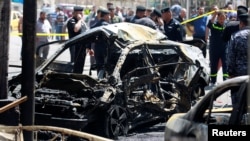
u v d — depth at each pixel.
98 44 15.86
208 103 7.67
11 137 10.92
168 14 19.19
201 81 15.05
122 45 13.66
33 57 10.84
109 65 13.81
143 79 13.24
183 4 46.59
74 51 15.07
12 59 27.02
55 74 12.91
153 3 50.19
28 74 10.84
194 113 7.72
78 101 12.38
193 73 14.28
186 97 14.06
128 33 13.95
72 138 11.75
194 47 15.41
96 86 12.73
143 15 19.23
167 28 19.22
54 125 12.10
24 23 10.77
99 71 14.49
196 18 22.42
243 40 12.91
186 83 14.09
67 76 12.84
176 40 19.22
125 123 13.02
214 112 8.31
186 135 7.68
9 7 12.22
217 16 20.33
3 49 12.30
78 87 12.70
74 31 20.34
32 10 10.72
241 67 13.01
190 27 23.09
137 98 13.27
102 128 12.53
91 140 8.50
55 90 12.84
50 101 12.28
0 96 12.30
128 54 14.01
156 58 14.77
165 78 14.02
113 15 23.62
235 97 7.26
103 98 12.30
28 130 10.09
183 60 14.43
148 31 14.68
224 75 20.36
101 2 65.12
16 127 9.90
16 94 12.85
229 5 25.64
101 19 19.92
